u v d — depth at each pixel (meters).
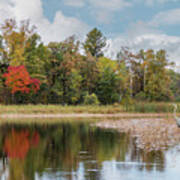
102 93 57.62
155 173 8.36
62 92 52.62
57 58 53.06
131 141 14.27
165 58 64.62
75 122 26.97
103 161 9.95
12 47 49.66
